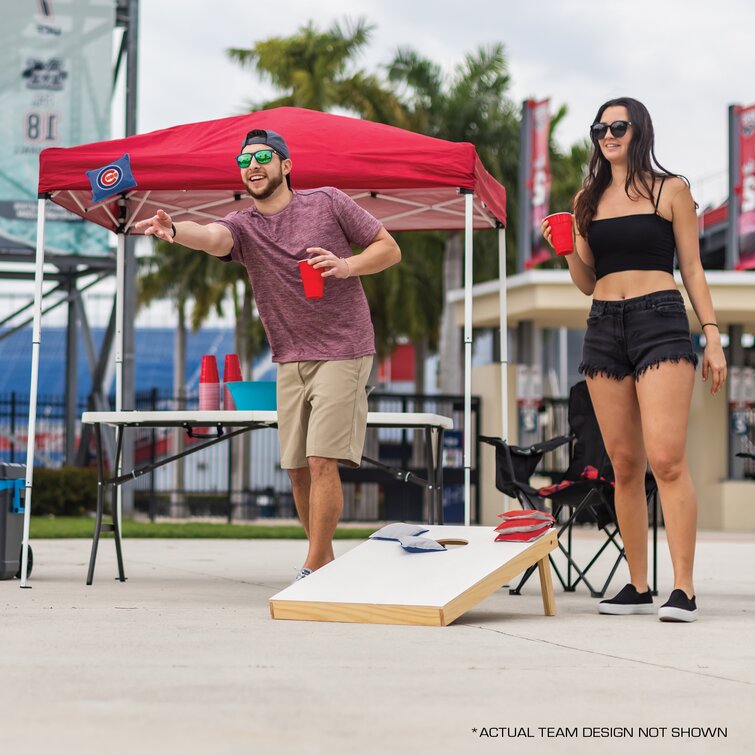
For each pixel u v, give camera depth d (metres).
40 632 4.57
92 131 19.80
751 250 22.39
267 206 5.89
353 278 5.85
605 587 6.85
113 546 12.45
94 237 19.95
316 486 5.77
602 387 5.70
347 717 2.89
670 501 5.40
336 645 4.24
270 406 6.66
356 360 5.82
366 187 6.81
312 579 5.29
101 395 21.81
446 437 22.27
